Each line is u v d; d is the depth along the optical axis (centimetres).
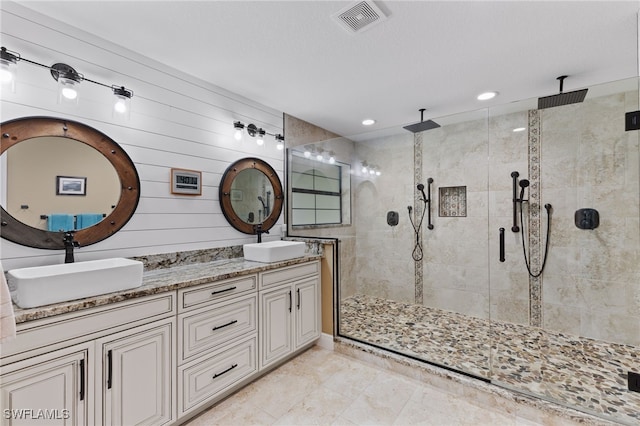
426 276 317
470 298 300
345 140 316
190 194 223
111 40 180
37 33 155
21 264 150
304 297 251
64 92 154
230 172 253
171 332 158
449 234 307
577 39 176
